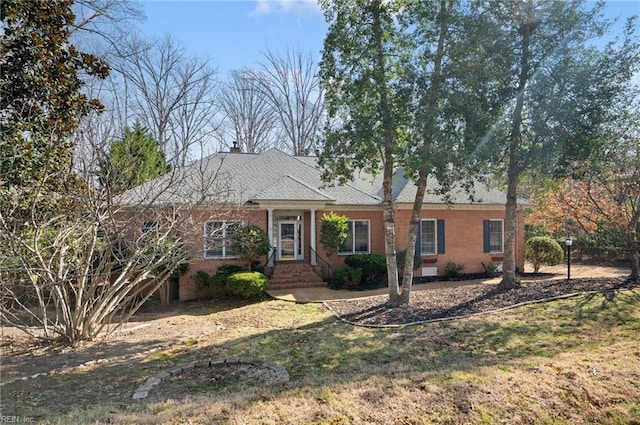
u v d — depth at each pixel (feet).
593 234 50.70
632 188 41.55
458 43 33.86
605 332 26.76
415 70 35.17
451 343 26.30
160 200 34.19
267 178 62.59
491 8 35.32
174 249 32.58
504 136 39.22
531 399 15.70
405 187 64.18
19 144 29.30
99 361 25.63
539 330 28.22
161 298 47.88
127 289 31.73
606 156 38.78
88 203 26.32
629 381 17.02
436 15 34.32
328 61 35.91
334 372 21.44
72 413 16.37
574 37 36.88
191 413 15.38
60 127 31.07
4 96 30.55
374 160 38.63
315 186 62.54
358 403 15.76
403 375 19.21
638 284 39.93
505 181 46.78
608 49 36.81
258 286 46.62
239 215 46.68
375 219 60.95
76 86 34.47
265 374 21.56
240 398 16.90
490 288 44.09
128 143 31.22
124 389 20.38
